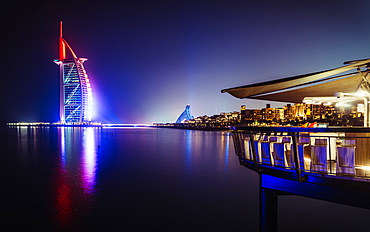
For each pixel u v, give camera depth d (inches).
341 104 326.0
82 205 540.4
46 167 1000.9
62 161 1157.7
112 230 420.8
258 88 268.1
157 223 448.8
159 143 2274.9
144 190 653.9
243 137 326.0
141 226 438.3
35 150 1662.2
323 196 229.0
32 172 899.4
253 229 423.2
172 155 1369.3
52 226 437.7
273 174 259.0
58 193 629.0
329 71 222.8
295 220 454.6
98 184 716.7
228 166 999.0
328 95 342.3
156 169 939.3
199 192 633.0
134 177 804.0
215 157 1278.3
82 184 718.5
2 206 537.0
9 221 457.1
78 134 4220.0
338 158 224.5
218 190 650.2
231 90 278.5
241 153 327.6
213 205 540.1
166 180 759.1
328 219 458.3
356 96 277.4
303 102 358.9
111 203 550.6
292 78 237.9
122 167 988.6
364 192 209.0
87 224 445.1
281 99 362.0
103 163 1093.1
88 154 1429.6
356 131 199.0
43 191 645.9
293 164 252.5
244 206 532.7
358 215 476.4
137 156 1328.7
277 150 265.4
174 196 599.5
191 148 1780.3
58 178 797.9
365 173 230.5
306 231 411.8
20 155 1390.3
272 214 268.1
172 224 442.3
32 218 470.3
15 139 2815.0
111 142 2391.7
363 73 252.4
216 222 454.3
